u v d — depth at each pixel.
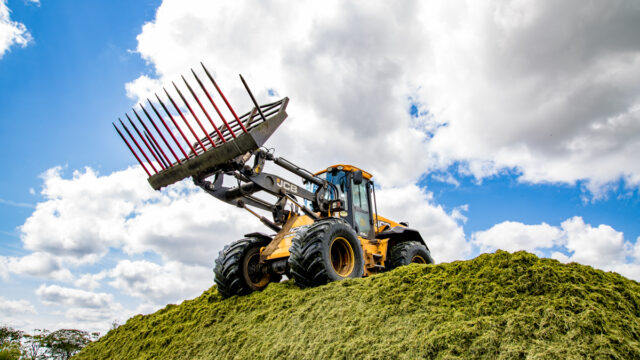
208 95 5.10
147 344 5.73
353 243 6.09
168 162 5.73
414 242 8.30
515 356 2.83
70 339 10.04
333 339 3.81
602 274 3.80
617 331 2.89
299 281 5.41
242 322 5.13
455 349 3.06
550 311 3.15
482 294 3.73
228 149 5.20
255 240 6.34
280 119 5.48
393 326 3.69
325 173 7.99
